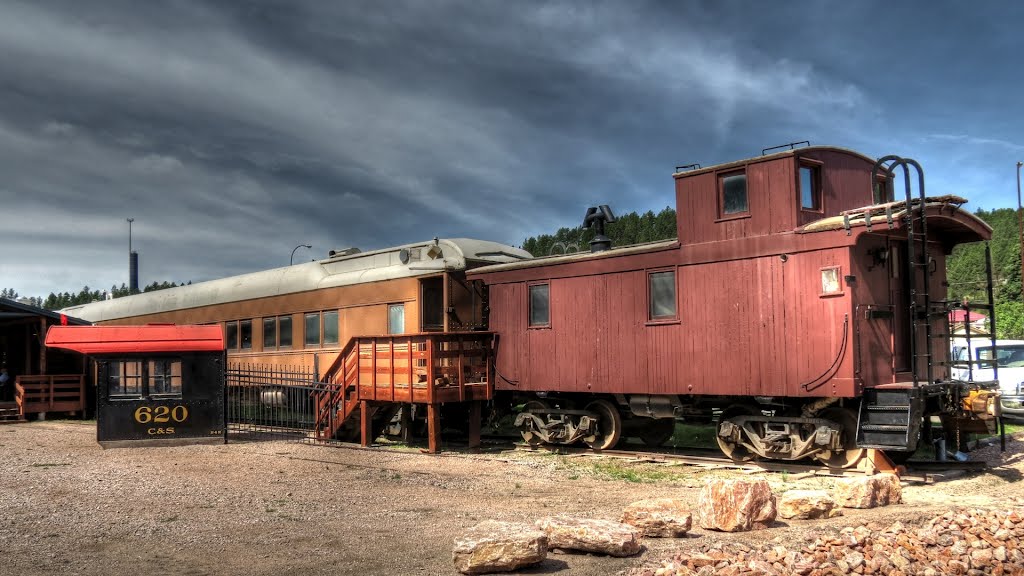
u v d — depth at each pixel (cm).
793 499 780
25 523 819
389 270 1678
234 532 771
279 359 2023
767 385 1123
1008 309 3953
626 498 938
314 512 866
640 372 1280
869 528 719
